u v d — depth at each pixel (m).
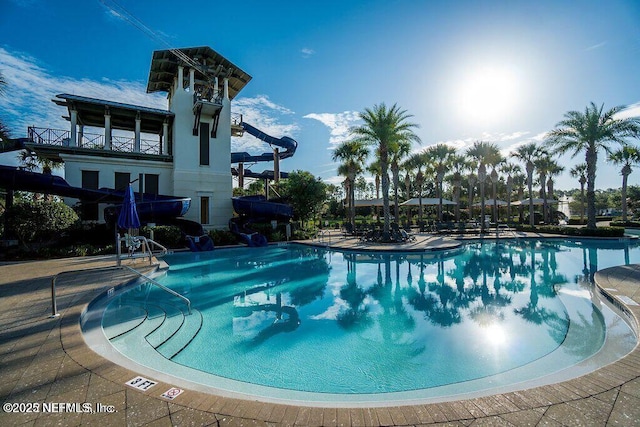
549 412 2.73
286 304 7.58
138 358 4.71
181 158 23.52
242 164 37.69
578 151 23.42
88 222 19.67
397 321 6.28
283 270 12.05
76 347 4.20
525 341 5.22
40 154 21.34
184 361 4.69
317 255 16.06
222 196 24.70
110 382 3.30
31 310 5.86
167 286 9.47
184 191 23.42
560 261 13.27
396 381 4.06
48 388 3.18
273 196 31.02
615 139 22.00
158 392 3.11
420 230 29.53
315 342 5.33
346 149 31.00
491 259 14.04
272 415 2.75
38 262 12.54
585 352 4.81
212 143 24.67
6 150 21.22
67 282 8.38
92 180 21.67
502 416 2.69
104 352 4.53
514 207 51.62
